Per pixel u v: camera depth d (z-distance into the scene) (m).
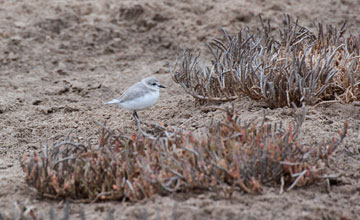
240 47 13.16
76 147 9.08
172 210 7.83
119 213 7.97
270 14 19.62
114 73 16.66
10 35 18.27
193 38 18.61
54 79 16.19
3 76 16.20
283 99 11.68
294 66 11.63
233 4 20.48
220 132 9.32
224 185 8.31
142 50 18.28
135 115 11.90
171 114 12.48
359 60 12.55
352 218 7.84
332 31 14.39
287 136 8.81
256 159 8.60
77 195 8.68
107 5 20.30
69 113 13.41
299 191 8.48
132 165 8.59
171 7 20.28
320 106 11.62
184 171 8.33
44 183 8.60
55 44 18.22
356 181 8.88
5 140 11.70
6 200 8.66
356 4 20.69
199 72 13.16
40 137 11.80
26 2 20.17
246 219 7.64
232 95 12.48
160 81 15.66
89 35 18.75
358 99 11.96
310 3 20.75
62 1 20.48
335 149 9.64
